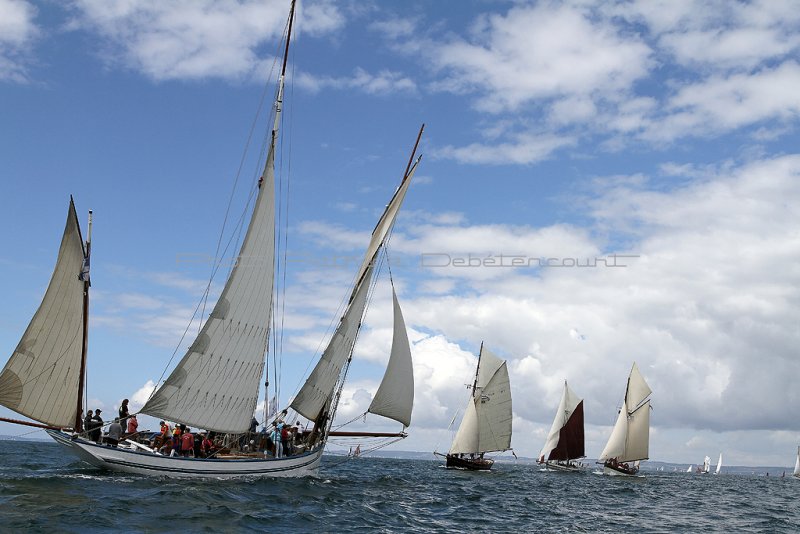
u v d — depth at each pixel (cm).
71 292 3356
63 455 6228
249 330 3903
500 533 3033
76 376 3412
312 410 4475
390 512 3338
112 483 3181
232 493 3244
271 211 3947
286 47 4134
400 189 4750
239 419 3912
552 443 12450
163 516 2522
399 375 4634
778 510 5494
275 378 4203
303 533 2519
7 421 3281
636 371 11425
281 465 4097
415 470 9106
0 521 2191
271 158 3944
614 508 4794
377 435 4703
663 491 7625
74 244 3344
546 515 3959
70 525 2225
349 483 4622
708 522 4100
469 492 5209
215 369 3778
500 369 9656
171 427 3841
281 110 4062
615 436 11462
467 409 9825
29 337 3259
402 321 4681
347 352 4644
